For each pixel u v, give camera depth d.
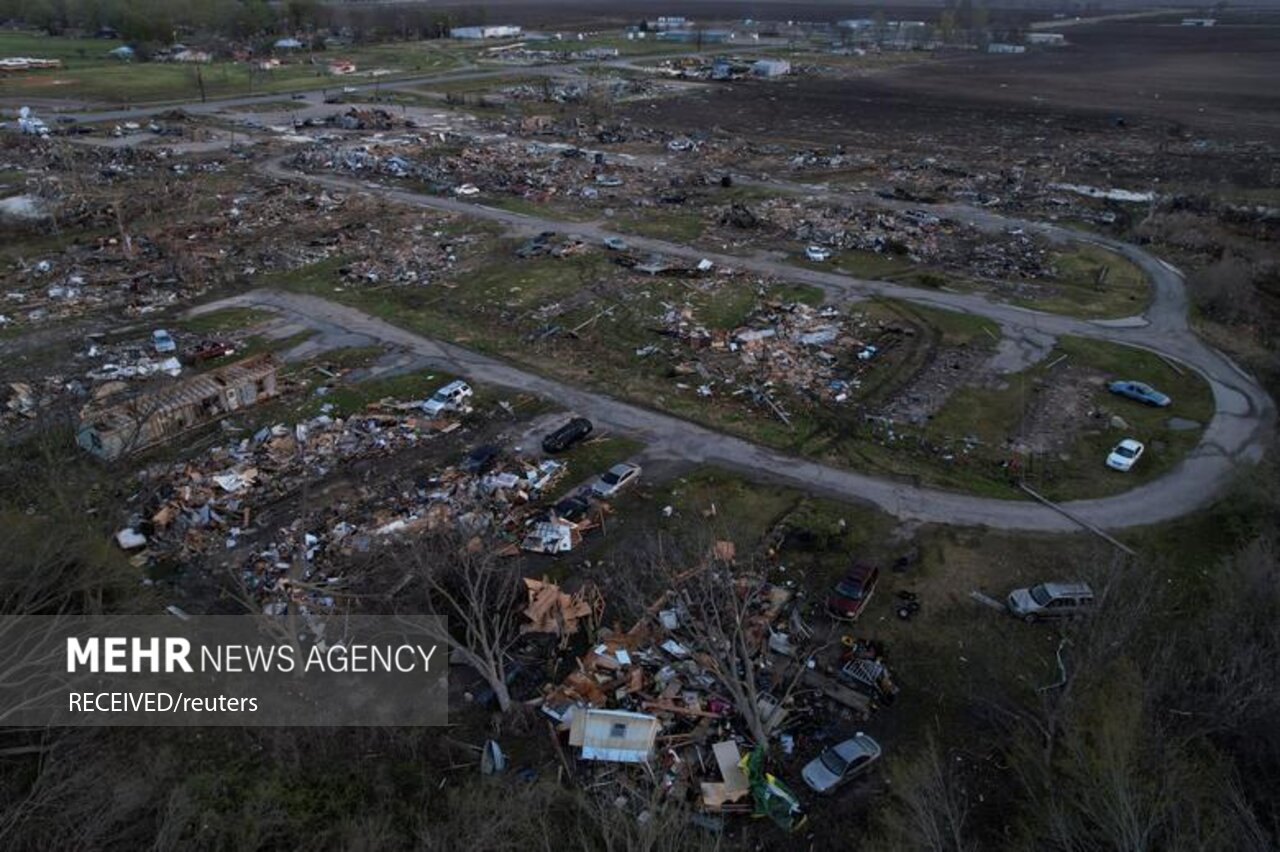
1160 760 24.55
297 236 83.50
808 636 34.94
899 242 83.06
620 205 96.12
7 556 33.25
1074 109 160.88
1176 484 45.50
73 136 120.62
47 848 24.08
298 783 28.25
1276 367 57.97
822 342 62.03
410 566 35.88
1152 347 61.94
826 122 147.88
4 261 75.00
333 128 132.12
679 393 55.06
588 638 34.72
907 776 26.69
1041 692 29.69
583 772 28.89
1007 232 87.94
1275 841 23.06
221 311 66.81
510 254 79.50
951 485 45.53
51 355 57.94
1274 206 96.62
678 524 41.84
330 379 56.19
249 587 37.22
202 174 103.56
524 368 58.41
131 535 39.81
